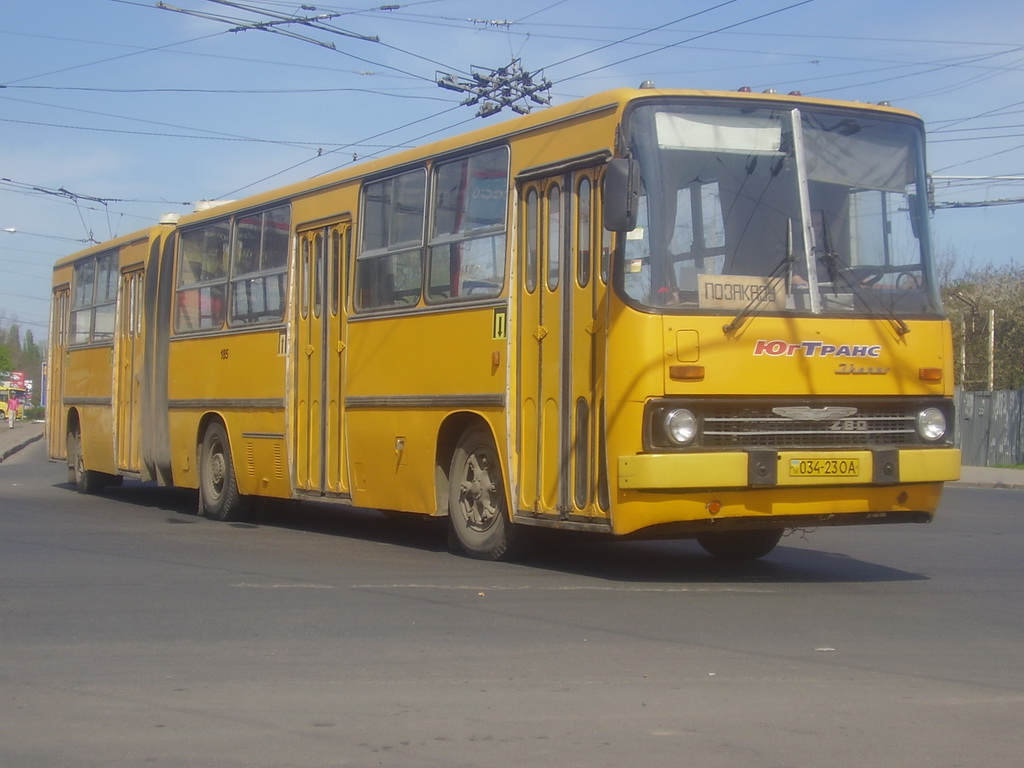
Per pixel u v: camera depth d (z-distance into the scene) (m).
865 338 9.45
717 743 5.42
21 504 17.06
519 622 8.01
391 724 5.72
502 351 10.40
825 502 9.22
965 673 6.70
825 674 6.65
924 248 9.92
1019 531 14.44
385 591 9.21
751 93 9.61
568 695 6.21
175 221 17.19
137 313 17.20
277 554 11.45
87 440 18.84
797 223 9.47
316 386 13.05
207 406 15.09
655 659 6.97
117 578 9.91
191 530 13.72
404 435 11.62
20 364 127.38
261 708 6.00
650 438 8.88
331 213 12.95
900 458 9.35
